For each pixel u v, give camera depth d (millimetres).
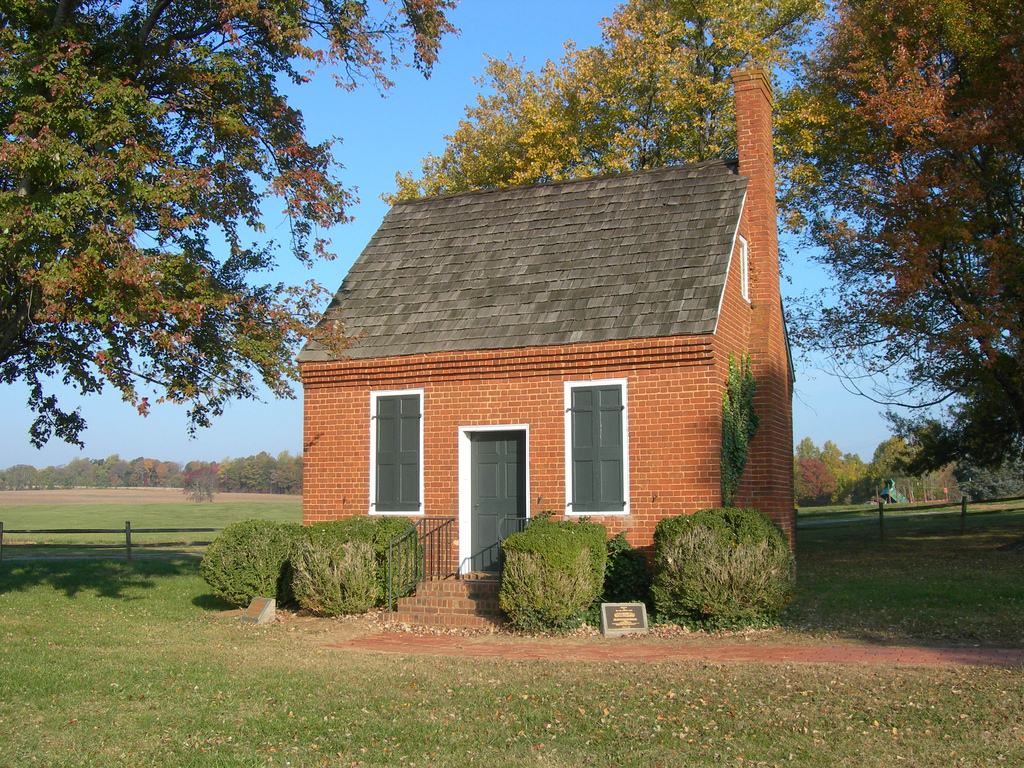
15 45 12523
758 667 9797
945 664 9703
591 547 12844
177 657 10859
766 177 17031
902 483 87875
